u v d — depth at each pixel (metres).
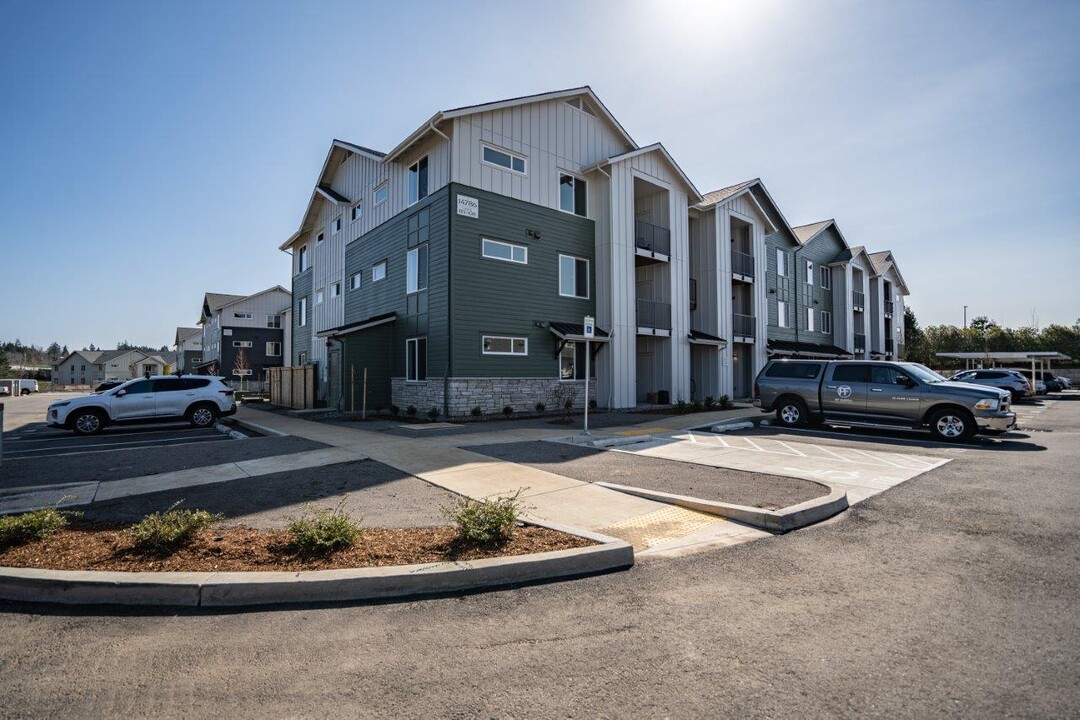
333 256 26.08
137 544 4.77
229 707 2.78
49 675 3.09
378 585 4.18
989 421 11.28
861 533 5.62
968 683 2.92
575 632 3.59
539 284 18.42
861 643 3.37
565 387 18.84
